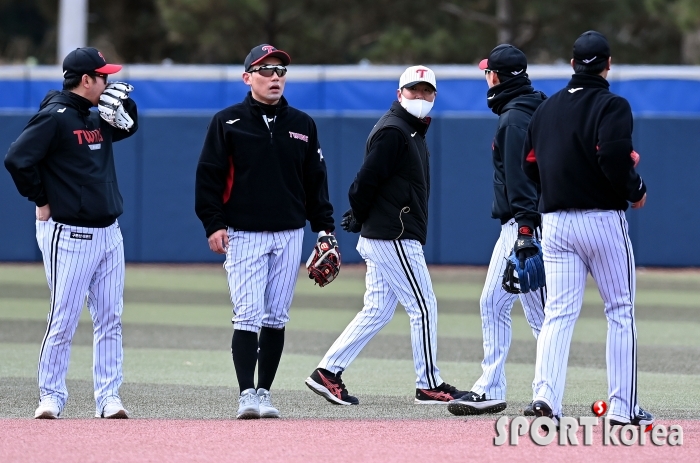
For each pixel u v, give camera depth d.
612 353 23.27
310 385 28.09
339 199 69.25
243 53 101.94
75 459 20.94
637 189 22.39
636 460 20.95
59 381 25.73
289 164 26.00
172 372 34.16
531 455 21.33
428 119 27.86
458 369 35.19
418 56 100.06
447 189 68.81
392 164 27.14
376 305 28.25
